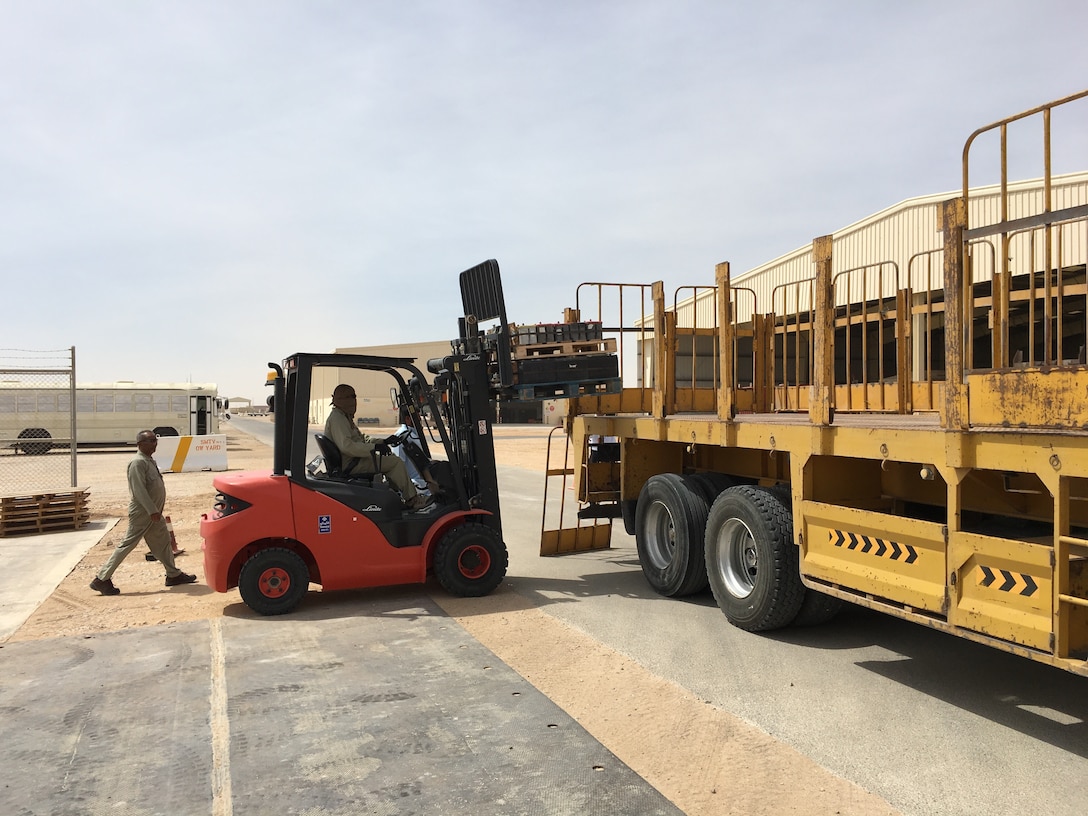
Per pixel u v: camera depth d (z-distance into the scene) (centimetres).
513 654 552
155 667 531
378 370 734
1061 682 490
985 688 479
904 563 445
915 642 574
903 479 545
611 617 650
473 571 722
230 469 2427
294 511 673
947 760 380
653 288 727
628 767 375
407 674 509
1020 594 368
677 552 689
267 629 623
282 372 717
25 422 3419
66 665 538
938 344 938
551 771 371
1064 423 341
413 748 397
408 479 739
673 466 823
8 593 770
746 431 595
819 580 520
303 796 350
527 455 2917
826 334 510
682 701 459
